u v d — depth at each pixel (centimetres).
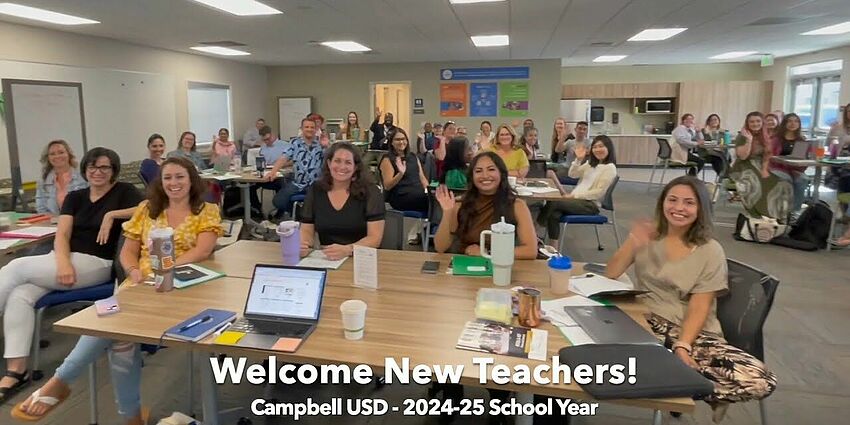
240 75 1076
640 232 210
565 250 519
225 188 594
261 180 538
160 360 282
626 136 1259
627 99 1306
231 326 161
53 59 659
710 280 189
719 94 1227
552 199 433
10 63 604
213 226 244
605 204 469
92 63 717
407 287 197
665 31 728
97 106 725
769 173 540
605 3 536
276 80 1165
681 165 888
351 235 266
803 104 1095
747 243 542
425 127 940
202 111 964
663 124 1298
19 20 593
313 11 561
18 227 306
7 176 595
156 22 616
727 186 707
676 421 228
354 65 1124
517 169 538
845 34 771
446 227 251
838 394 249
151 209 243
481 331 155
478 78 1085
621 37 776
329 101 1148
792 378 265
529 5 541
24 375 252
